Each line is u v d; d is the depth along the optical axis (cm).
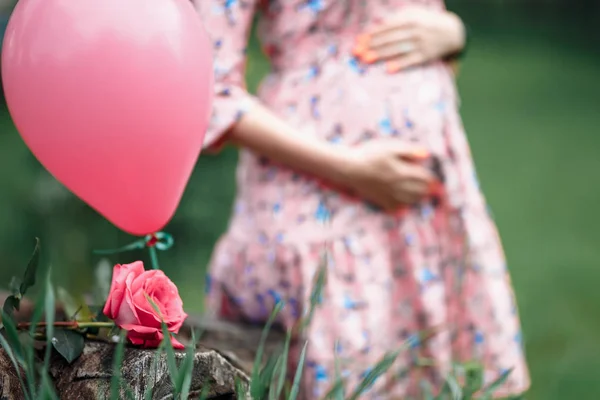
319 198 209
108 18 133
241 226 220
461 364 170
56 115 133
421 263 209
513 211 607
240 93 203
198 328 205
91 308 146
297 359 202
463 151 215
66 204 387
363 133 208
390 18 215
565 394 337
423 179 208
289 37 213
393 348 208
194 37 141
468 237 211
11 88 137
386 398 200
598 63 1159
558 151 771
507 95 990
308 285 204
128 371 137
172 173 141
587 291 454
